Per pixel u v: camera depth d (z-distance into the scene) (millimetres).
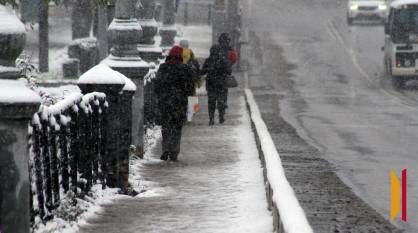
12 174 11438
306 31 123500
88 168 21750
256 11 142875
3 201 11422
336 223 18125
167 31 61312
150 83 39156
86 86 23484
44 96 24922
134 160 29375
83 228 18328
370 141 39000
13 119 11391
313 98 64562
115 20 29844
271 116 50219
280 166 21891
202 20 139250
